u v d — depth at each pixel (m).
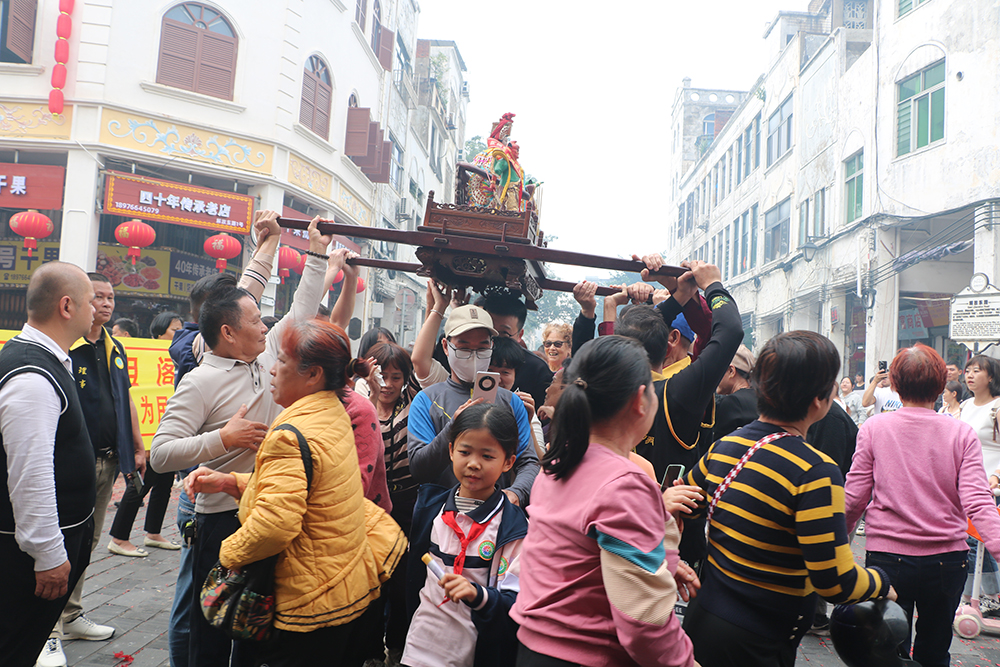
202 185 13.29
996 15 12.34
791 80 20.59
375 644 2.78
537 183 3.36
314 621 2.10
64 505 2.54
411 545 2.52
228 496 2.56
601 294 3.36
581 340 3.35
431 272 3.07
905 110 14.62
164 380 7.59
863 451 3.10
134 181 11.88
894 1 14.89
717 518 2.06
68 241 11.55
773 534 1.96
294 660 2.12
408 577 2.52
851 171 16.80
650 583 1.56
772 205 22.03
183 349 3.25
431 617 2.33
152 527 5.33
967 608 4.48
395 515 3.21
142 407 7.33
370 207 18.48
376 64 18.08
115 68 11.90
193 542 2.62
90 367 3.58
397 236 2.90
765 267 22.33
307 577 2.11
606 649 1.63
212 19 12.90
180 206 12.27
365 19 17.34
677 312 2.98
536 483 1.92
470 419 2.41
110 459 4.23
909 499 2.93
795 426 2.08
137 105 12.05
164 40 12.38
